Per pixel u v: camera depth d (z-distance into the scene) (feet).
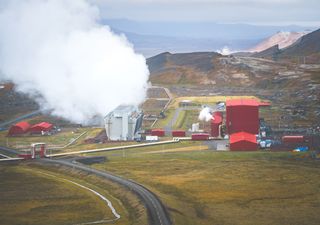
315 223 566.36
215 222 572.10
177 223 552.82
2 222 587.68
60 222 584.81
